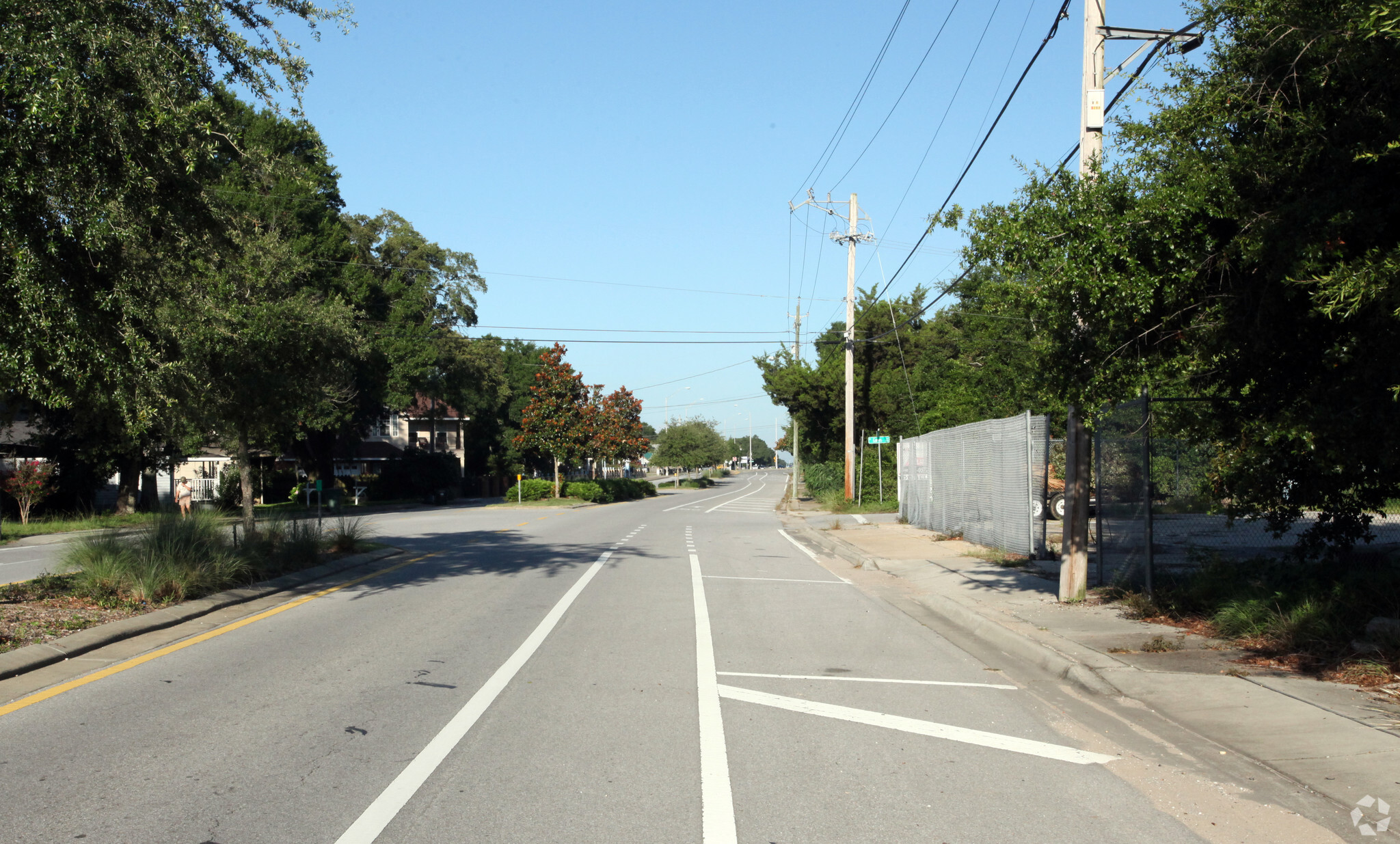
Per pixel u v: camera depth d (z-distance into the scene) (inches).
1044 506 652.7
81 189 354.6
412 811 193.6
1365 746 231.0
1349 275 261.1
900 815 193.5
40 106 329.7
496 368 2477.9
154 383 390.3
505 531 1067.9
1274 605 364.8
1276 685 289.3
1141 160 351.6
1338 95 301.7
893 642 392.8
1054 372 392.8
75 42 351.9
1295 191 308.5
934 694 301.1
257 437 636.1
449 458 2306.8
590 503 1955.0
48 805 195.0
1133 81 375.6
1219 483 397.7
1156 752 238.2
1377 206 285.0
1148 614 419.8
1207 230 335.3
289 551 603.5
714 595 528.1
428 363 1745.8
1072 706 285.7
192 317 484.1
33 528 1098.1
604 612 461.1
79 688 299.4
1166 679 303.0
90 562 451.8
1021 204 378.9
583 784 211.2
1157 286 344.2
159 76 383.2
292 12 450.9
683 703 285.1
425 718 265.4
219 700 283.7
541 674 322.7
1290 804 200.2
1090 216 348.8
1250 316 337.4
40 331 343.3
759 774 219.8
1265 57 308.5
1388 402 300.2
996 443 737.6
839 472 1899.6
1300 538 422.6
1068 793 208.1
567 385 2014.0
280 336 612.4
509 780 213.2
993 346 1286.9
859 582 608.1
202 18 419.2
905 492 1198.9
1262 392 374.3
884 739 249.8
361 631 403.5
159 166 391.2
